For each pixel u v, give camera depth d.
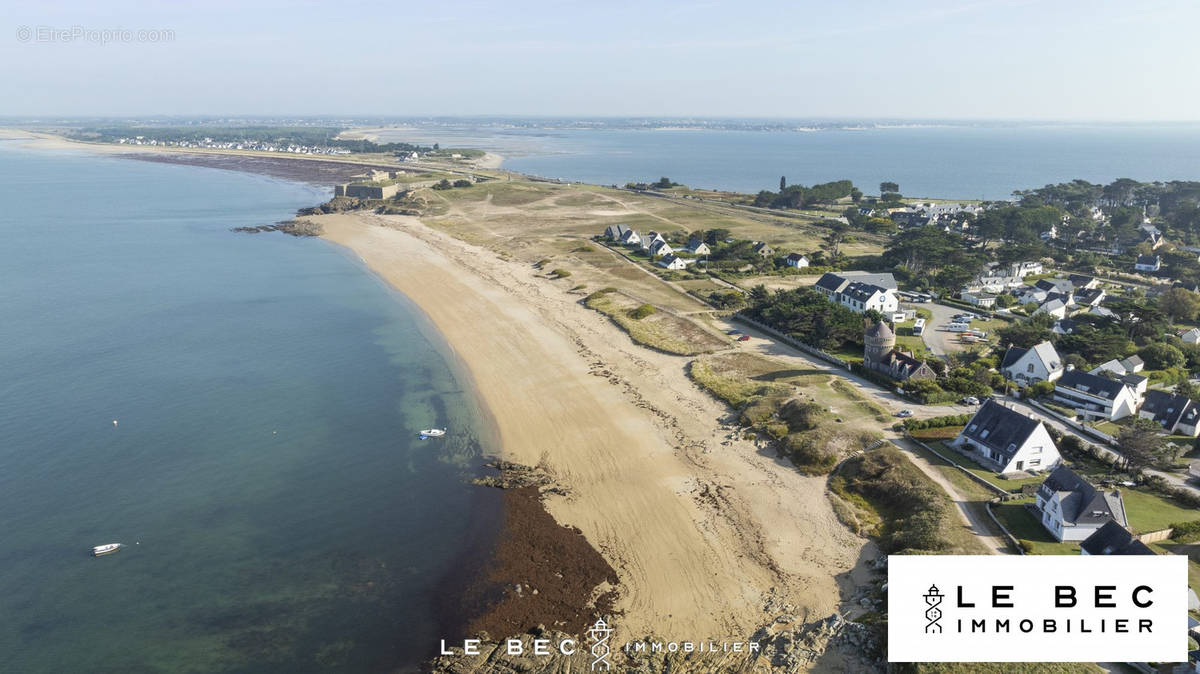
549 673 44.81
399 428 79.94
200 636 47.81
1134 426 70.56
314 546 58.06
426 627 49.03
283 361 100.00
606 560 56.66
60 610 50.00
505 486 67.69
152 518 61.56
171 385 90.69
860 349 104.00
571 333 112.44
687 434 78.06
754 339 110.25
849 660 45.09
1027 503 60.50
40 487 65.94
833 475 68.44
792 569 54.81
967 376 88.56
